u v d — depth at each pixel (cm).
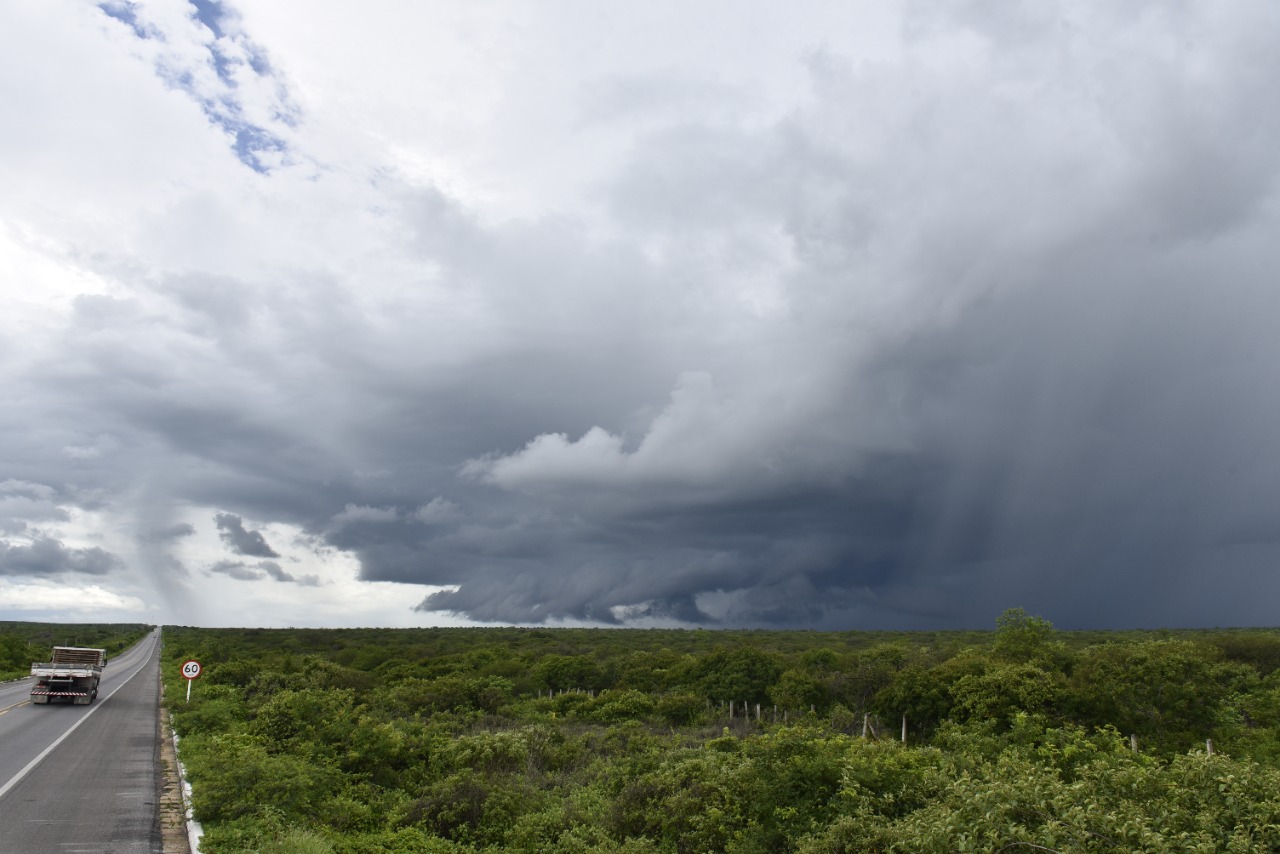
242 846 1113
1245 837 772
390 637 9950
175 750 2098
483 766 1952
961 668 2459
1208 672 2147
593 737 2416
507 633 10700
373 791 1761
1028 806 859
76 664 3400
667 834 1329
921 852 871
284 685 3706
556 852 1294
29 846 1102
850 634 9538
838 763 1282
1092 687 2127
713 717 3269
